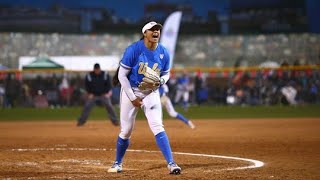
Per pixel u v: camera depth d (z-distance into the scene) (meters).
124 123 31.22
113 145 47.31
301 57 162.75
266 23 192.25
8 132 63.19
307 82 129.12
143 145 47.03
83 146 46.56
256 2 196.00
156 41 30.14
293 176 28.59
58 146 46.72
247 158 37.38
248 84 130.50
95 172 31.23
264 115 94.94
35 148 45.09
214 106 128.75
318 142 47.78
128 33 183.12
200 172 30.17
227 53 164.88
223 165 33.53
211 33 193.00
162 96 64.12
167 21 124.94
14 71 125.38
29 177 28.97
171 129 65.31
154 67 30.58
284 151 41.44
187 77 127.00
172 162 29.75
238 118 87.25
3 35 160.12
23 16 190.12
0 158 38.25
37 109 123.88
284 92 127.44
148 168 32.84
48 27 190.38
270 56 163.12
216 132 59.97
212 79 142.12
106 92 72.00
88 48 164.00
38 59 130.25
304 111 105.50
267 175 28.92
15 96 130.00
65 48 162.88
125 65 30.25
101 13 199.62
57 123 80.06
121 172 31.08
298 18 189.12
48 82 131.00
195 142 48.88
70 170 32.12
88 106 72.06
